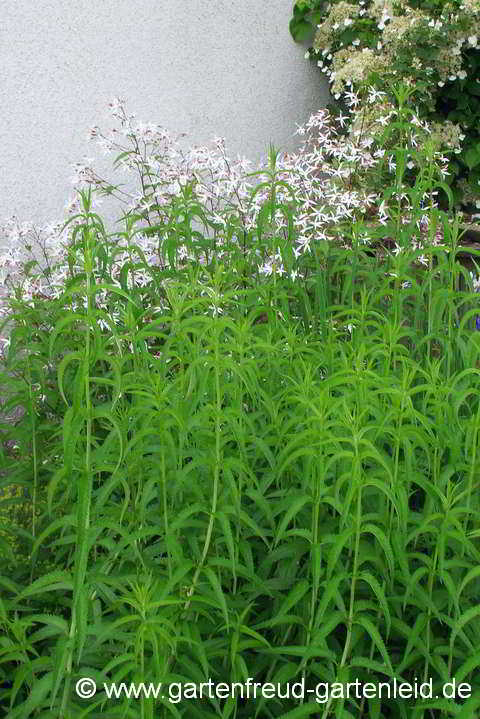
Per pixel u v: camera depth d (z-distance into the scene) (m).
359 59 6.02
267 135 6.50
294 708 2.06
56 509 2.65
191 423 2.09
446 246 3.05
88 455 1.95
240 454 2.16
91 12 5.16
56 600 2.38
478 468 2.17
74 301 3.22
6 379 2.74
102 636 1.81
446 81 6.79
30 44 4.90
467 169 6.92
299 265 3.78
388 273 3.54
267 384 2.71
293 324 3.24
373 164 4.44
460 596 2.16
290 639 2.24
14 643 2.05
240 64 6.17
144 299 3.68
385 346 2.51
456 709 1.83
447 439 2.26
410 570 2.27
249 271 3.51
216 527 2.22
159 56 5.61
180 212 3.42
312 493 2.09
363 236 3.77
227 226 3.71
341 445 2.28
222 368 2.31
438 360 2.81
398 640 2.27
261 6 6.23
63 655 1.81
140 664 1.93
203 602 2.13
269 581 2.20
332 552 1.93
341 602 1.99
